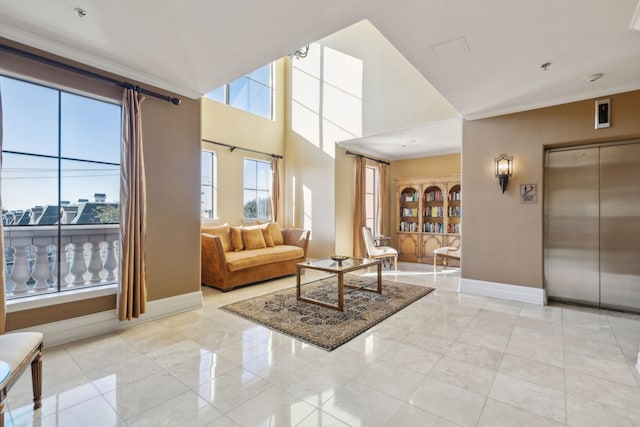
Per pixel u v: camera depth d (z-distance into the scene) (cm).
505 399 186
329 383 204
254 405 181
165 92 332
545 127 370
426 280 503
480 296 408
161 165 330
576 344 263
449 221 671
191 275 356
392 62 534
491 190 407
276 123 688
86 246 294
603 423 166
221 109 586
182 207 349
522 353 246
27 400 185
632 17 209
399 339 272
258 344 262
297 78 682
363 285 463
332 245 616
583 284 371
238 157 613
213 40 247
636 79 308
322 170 633
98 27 229
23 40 238
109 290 292
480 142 416
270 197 674
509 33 231
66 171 280
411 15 211
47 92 268
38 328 253
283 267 520
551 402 184
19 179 257
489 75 300
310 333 283
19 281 259
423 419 169
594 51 256
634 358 238
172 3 201
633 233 343
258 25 226
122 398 187
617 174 350
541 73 296
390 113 534
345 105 597
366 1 198
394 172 761
